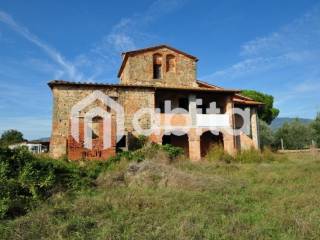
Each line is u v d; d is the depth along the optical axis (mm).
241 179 12828
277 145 41656
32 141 35094
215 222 7000
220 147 23078
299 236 5984
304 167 15578
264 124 38281
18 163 10695
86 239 6094
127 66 27219
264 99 42656
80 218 7312
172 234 6117
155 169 12727
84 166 14375
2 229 6801
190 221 6988
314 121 42062
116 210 8094
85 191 10680
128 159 16859
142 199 8867
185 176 11953
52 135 20719
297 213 7363
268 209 8047
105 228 6551
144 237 6047
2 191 8914
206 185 11102
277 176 13047
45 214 7605
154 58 27266
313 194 9281
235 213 7883
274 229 6465
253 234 6125
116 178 12258
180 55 27953
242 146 26875
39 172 10555
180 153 19828
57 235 6250
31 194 9539
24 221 7168
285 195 9578
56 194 9852
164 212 7824
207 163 17609
